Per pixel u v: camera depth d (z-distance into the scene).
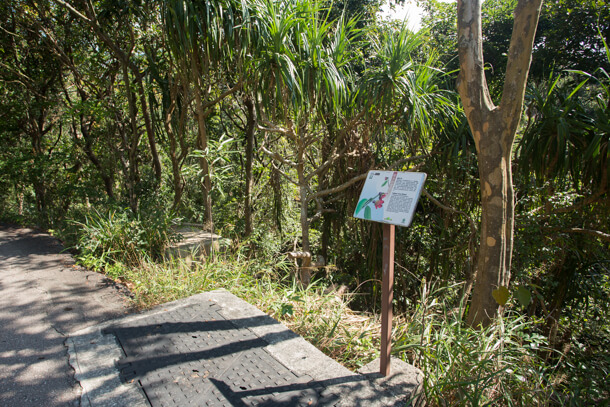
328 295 3.45
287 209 8.61
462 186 5.70
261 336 2.49
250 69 4.97
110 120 7.16
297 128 5.60
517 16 3.05
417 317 2.84
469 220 5.54
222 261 4.18
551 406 2.58
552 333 4.88
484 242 3.38
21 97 8.91
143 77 7.16
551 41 6.84
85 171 8.48
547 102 4.64
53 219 7.21
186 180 7.86
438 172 6.11
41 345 2.38
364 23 7.80
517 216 5.16
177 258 4.16
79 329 2.61
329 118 5.96
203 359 2.20
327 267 5.49
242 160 9.09
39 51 8.35
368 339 2.70
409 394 1.93
